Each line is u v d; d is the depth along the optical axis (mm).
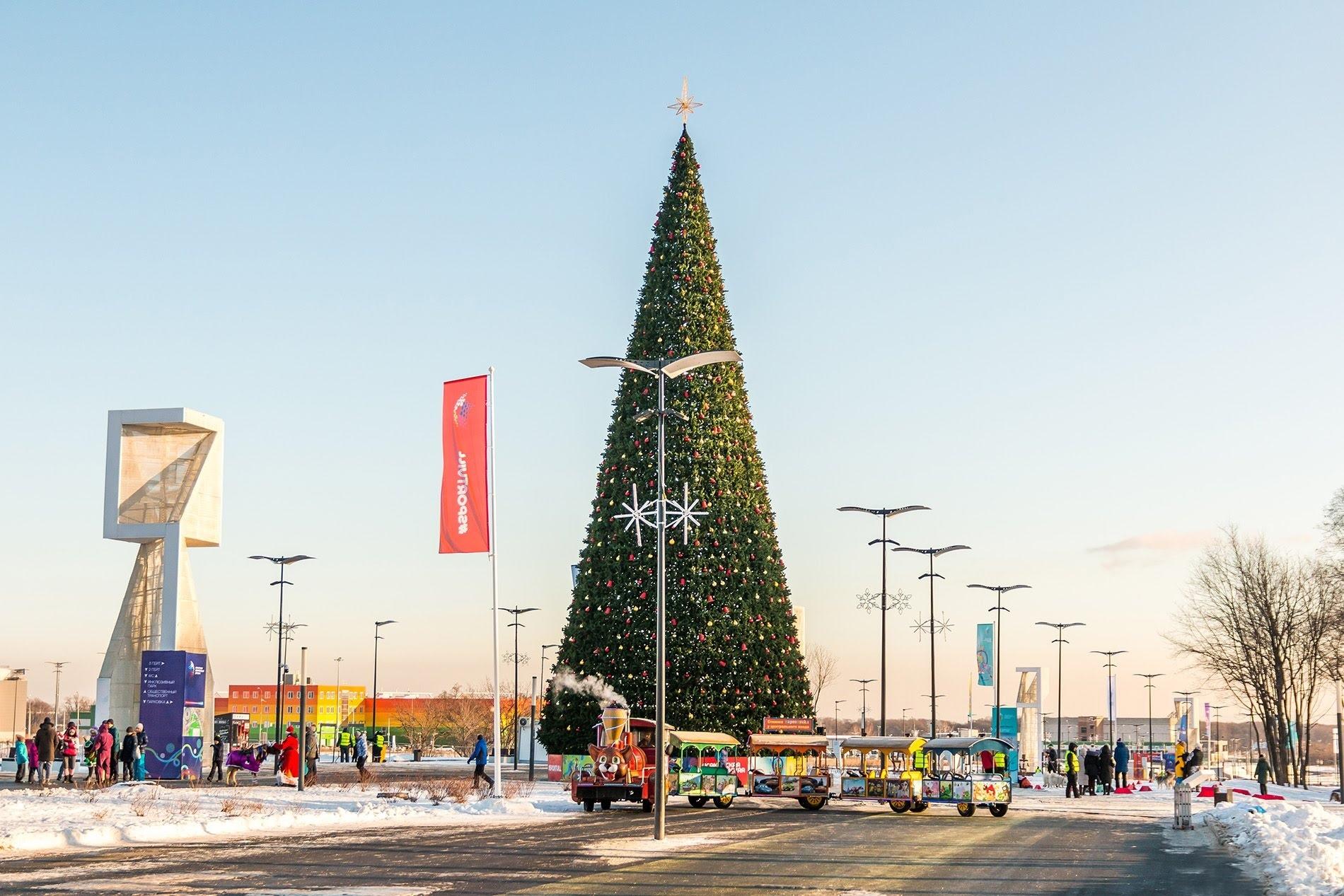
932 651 66812
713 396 50938
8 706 96750
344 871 21453
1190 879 21609
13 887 19016
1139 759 80375
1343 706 44500
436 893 18594
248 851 24953
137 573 57969
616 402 51875
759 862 23422
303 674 43844
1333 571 70312
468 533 40844
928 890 19609
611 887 19469
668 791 40469
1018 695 75875
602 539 50031
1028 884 20641
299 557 52312
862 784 41281
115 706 56375
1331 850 25047
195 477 58531
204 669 49438
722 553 49344
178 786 44656
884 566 58594
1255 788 67812
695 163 53469
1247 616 80750
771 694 49250
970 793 39625
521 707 130500
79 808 33344
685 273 51969
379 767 71875
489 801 39031
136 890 18656
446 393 41500
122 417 58125
